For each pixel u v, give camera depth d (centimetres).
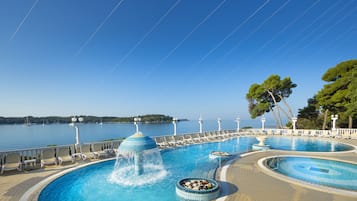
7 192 672
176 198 691
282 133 2555
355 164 1068
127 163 1135
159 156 1302
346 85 2370
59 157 1066
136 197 713
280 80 2998
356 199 606
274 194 647
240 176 841
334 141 1892
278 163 1128
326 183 809
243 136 2400
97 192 759
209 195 621
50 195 733
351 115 2195
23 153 991
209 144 1902
